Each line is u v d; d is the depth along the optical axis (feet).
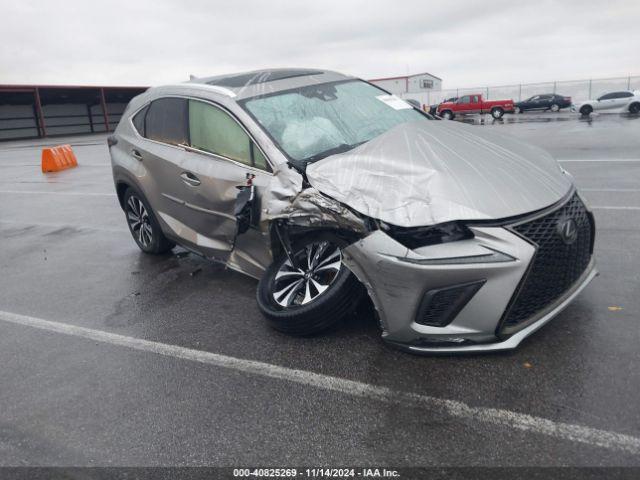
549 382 8.71
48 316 14.19
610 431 7.45
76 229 24.54
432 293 8.83
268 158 11.51
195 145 13.87
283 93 13.37
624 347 9.52
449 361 9.62
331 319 10.44
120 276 16.93
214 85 14.15
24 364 11.53
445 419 8.12
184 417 8.96
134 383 10.27
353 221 9.52
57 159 51.26
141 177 15.92
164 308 13.87
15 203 33.63
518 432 7.66
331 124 12.62
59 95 140.26
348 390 9.17
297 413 8.71
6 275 18.31
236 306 13.51
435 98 168.04
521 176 9.66
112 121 160.25
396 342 9.64
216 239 13.78
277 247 11.74
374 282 9.36
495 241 8.53
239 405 9.13
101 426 8.96
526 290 8.73
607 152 35.42
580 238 9.54
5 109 130.31
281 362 10.37
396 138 10.96
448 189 9.09
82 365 11.25
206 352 11.19
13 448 8.60
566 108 112.16
